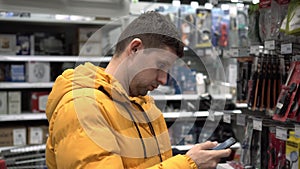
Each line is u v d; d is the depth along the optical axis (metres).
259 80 1.97
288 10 1.70
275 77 1.94
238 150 2.67
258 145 1.97
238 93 2.33
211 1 2.34
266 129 1.92
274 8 1.86
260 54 1.99
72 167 0.93
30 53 3.94
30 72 3.89
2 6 2.21
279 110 1.69
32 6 2.27
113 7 2.44
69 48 4.27
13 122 4.02
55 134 1.00
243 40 3.68
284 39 1.80
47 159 1.11
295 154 1.55
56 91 1.07
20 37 3.91
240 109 2.23
